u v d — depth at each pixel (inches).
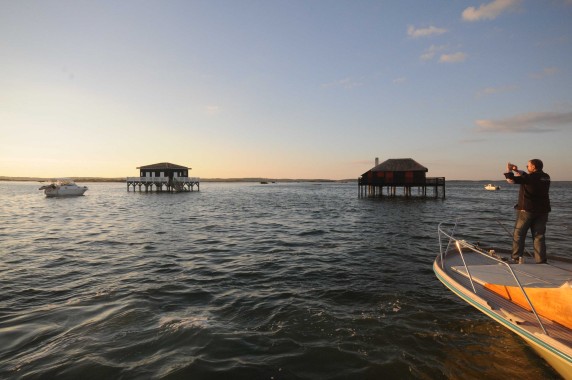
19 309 255.3
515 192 3361.2
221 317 244.4
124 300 275.7
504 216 994.1
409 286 315.9
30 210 1187.9
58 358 184.1
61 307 259.6
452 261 238.7
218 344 203.0
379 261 419.8
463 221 859.4
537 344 136.3
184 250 491.2
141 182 2474.2
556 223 798.5
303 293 298.2
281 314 250.1
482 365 180.2
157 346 199.3
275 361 185.3
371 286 316.8
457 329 223.0
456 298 281.7
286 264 406.3
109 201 1704.0
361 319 240.5
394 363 183.6
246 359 186.7
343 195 2628.0
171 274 358.9
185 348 197.5
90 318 238.8
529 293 159.3
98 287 310.8
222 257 446.0
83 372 170.7
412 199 1894.7
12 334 212.4
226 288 312.7
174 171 2493.8
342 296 289.4
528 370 174.4
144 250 488.7
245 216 1002.7
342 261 421.4
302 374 173.8
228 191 3604.8
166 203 1568.7
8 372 170.1
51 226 757.9
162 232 671.1
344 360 187.0
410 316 245.1
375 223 832.3
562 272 203.8
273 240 584.1
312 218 952.9
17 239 580.1
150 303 270.1
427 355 191.5
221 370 175.2
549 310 149.1
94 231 679.7
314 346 202.1
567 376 144.4
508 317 151.3
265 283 329.1
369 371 176.6
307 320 239.3
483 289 183.6
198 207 1339.8
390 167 1924.2
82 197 2059.5
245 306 266.4
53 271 367.9
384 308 261.0
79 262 410.9
